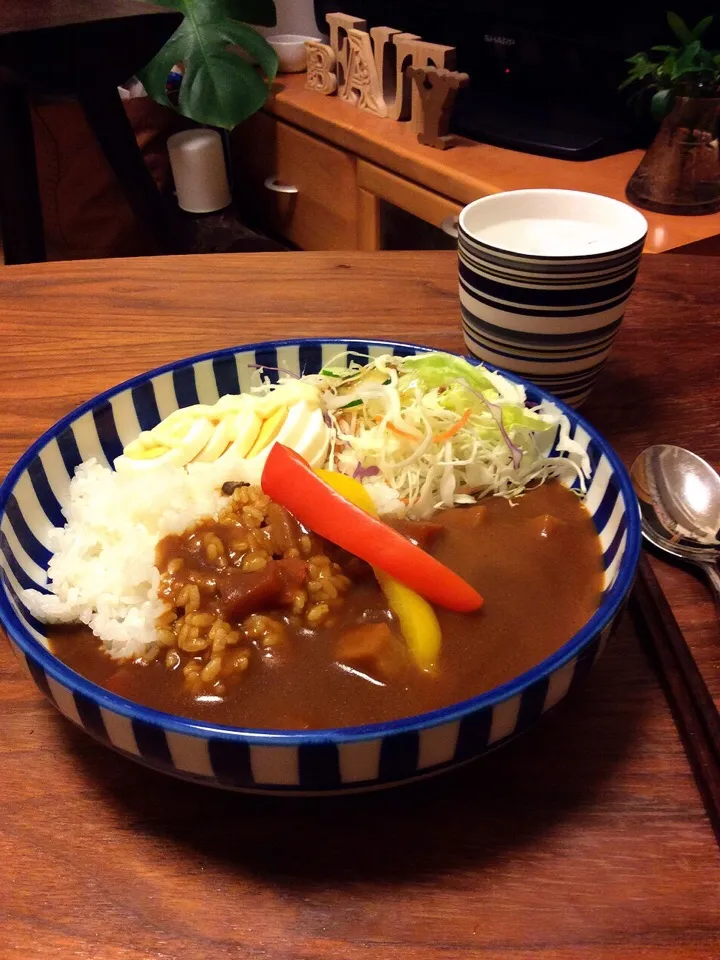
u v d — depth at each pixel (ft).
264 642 0.96
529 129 3.10
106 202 3.73
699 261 1.89
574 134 3.04
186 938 0.75
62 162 3.54
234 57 2.98
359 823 0.84
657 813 0.85
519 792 0.87
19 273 1.87
